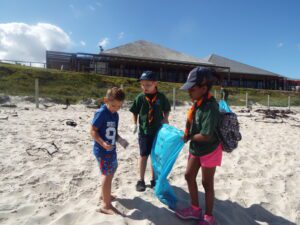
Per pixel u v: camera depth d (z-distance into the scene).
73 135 6.65
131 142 6.27
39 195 3.38
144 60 39.84
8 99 15.47
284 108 24.56
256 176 4.50
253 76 51.19
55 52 35.91
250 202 3.55
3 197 3.26
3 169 4.09
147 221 2.84
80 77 25.98
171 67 42.75
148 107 3.59
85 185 3.75
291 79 57.31
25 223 2.75
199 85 2.68
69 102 16.89
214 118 2.62
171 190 3.28
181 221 2.93
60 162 4.59
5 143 5.46
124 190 3.55
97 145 3.05
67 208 3.12
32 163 4.44
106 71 38.56
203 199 3.47
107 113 3.02
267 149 6.45
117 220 2.78
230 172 4.59
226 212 3.24
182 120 11.10
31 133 6.53
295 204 3.59
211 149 2.76
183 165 4.75
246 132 8.96
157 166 3.18
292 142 7.54
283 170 4.88
